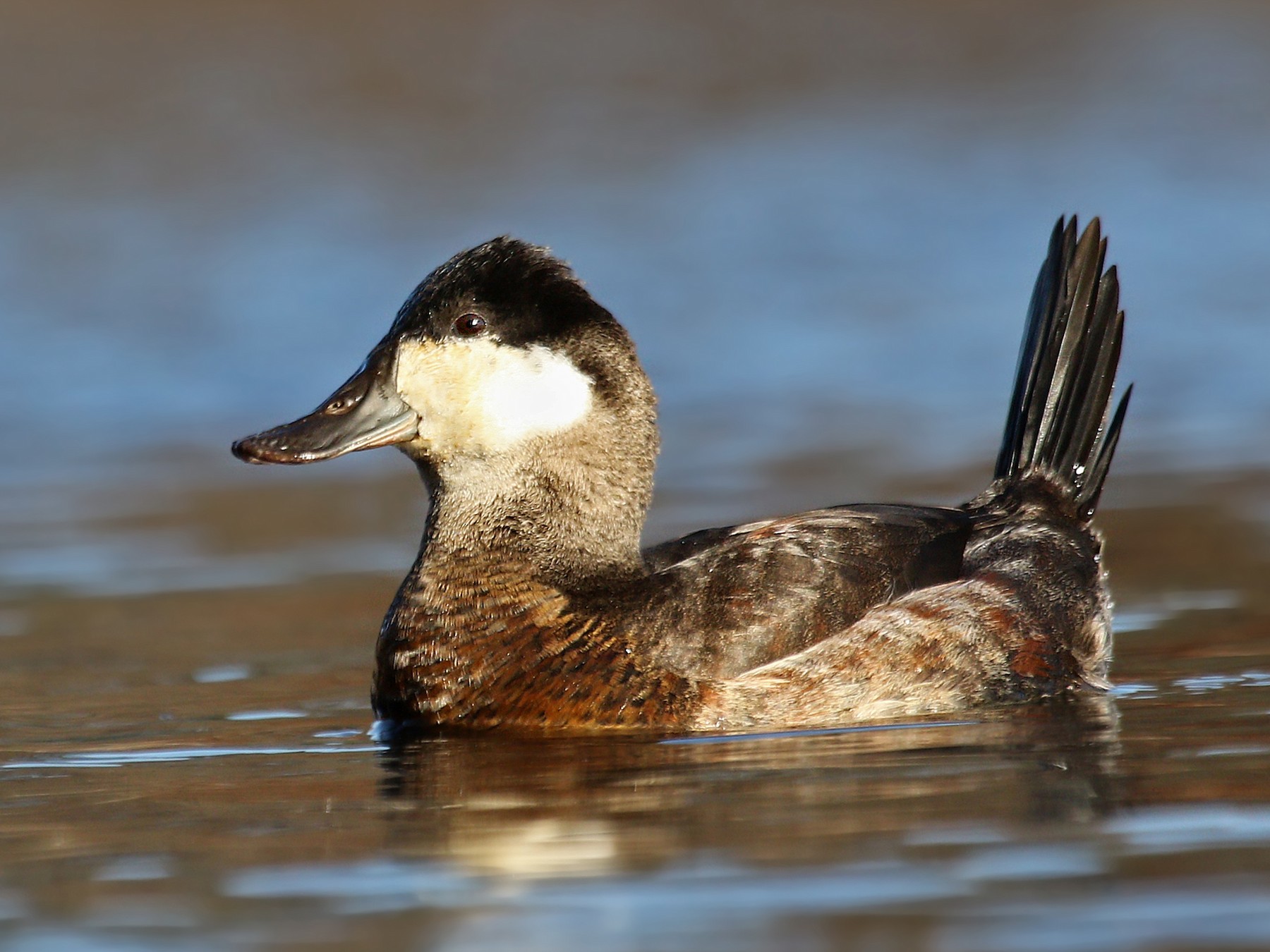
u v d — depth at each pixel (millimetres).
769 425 17359
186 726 8859
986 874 5938
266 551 13688
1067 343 10461
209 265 22547
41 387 18938
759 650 8539
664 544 9602
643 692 8391
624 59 30812
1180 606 11031
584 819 6816
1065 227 10750
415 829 6781
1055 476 10352
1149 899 5652
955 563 9391
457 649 8672
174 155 26375
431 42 30438
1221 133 28344
